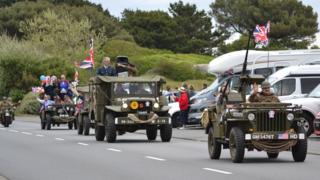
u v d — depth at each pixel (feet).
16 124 178.50
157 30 427.33
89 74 265.95
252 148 71.26
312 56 149.38
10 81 268.62
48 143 103.86
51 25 333.42
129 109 103.81
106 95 107.04
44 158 79.15
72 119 150.10
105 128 105.40
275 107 69.97
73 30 329.52
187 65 294.05
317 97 113.50
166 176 60.13
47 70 267.80
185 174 61.46
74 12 420.36
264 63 151.23
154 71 294.05
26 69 268.62
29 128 156.15
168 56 324.80
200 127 144.77
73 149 91.71
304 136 70.44
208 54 419.95
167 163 71.77
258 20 374.84
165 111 105.50
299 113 70.49
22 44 288.10
